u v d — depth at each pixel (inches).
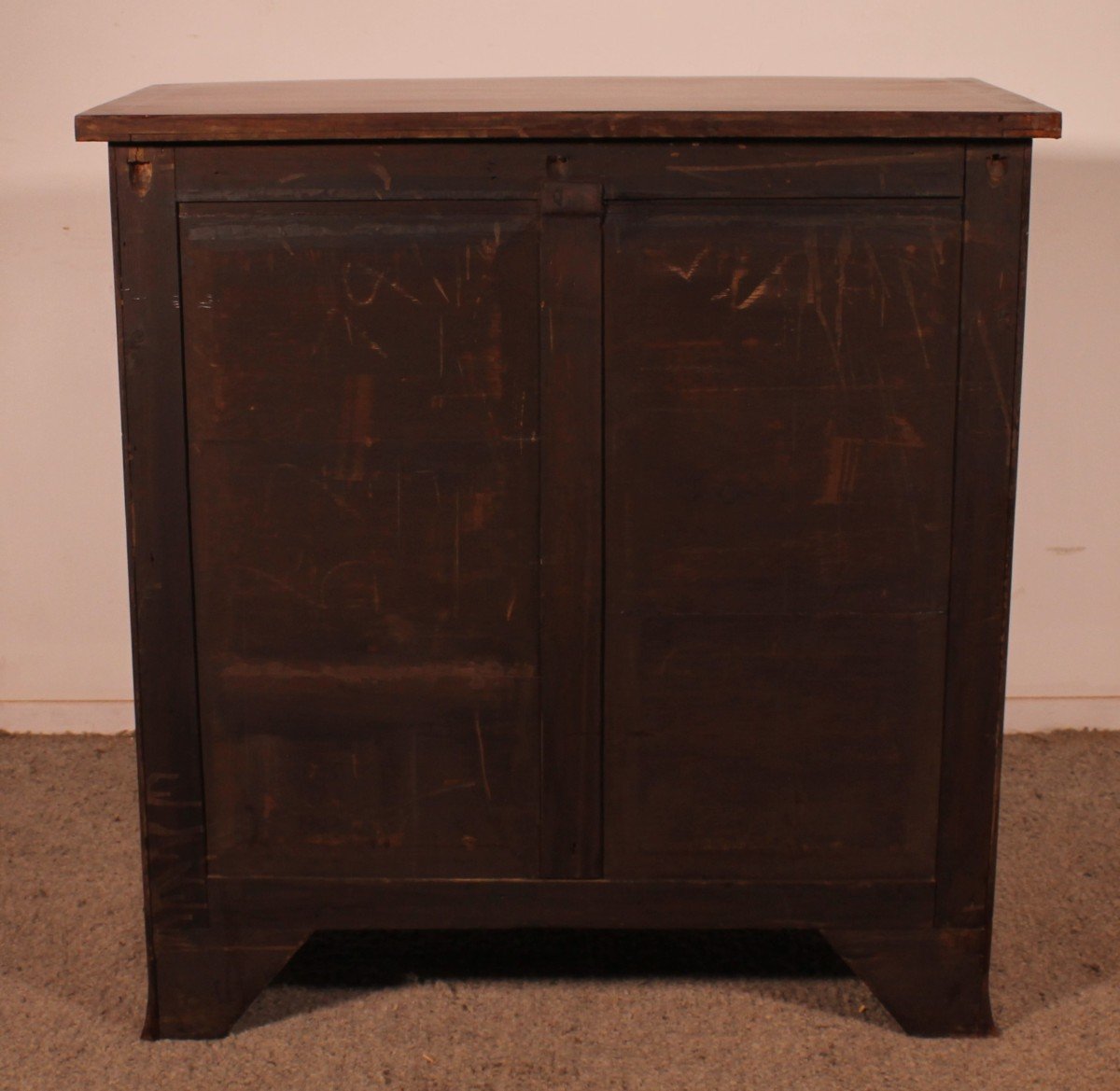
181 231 76.4
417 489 78.9
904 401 77.6
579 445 78.1
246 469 78.8
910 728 81.1
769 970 91.7
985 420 77.7
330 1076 80.7
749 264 76.3
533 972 91.4
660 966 92.3
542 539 79.0
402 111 75.7
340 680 80.9
